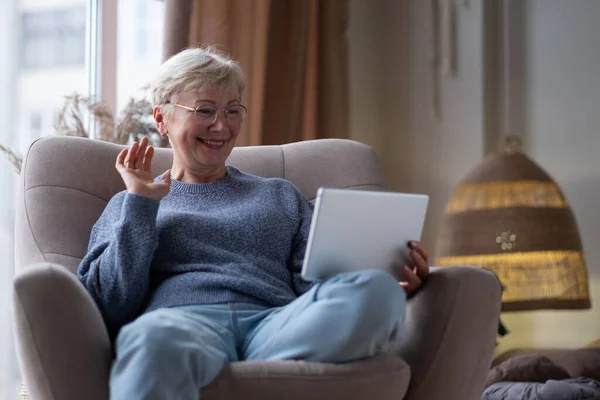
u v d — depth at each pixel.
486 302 1.76
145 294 1.83
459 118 3.60
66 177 2.10
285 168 2.32
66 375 1.48
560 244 3.07
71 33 3.12
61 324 1.48
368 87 3.83
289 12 3.36
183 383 1.40
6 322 2.79
